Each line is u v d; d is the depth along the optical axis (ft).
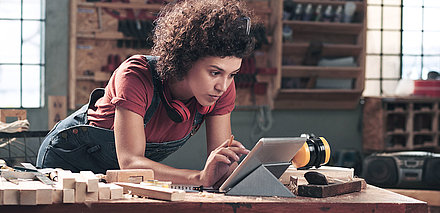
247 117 19.51
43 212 3.70
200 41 4.63
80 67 18.10
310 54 19.33
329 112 20.20
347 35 20.16
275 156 4.45
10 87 17.89
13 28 17.90
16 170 4.82
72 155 6.16
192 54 4.71
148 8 17.98
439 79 19.88
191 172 4.73
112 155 5.97
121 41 18.12
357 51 19.85
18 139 9.72
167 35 4.97
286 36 19.17
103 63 18.28
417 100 19.30
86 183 3.76
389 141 19.95
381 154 14.10
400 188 13.61
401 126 19.90
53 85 17.85
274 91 19.20
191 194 4.18
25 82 18.01
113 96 5.23
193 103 5.64
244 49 4.69
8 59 17.87
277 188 4.19
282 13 18.83
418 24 21.24
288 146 4.48
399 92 20.20
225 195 4.20
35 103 18.10
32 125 17.69
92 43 18.19
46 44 17.76
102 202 3.75
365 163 14.08
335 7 19.54
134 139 4.96
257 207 3.89
